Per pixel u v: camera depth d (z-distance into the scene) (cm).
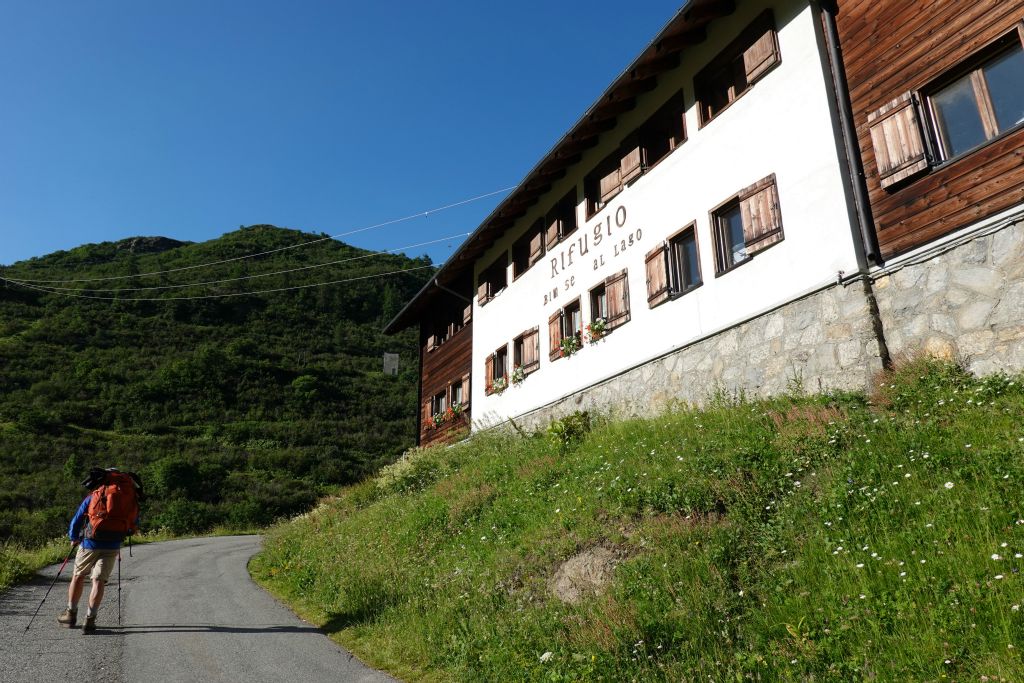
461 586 747
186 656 617
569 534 762
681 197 1309
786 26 1102
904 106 898
